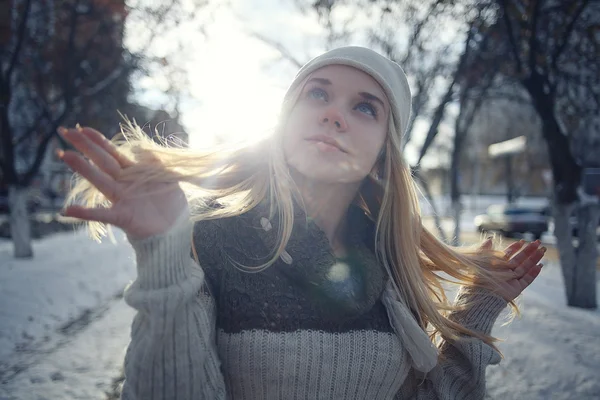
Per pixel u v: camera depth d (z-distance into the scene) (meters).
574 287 8.23
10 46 12.95
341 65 1.40
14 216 12.52
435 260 1.72
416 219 1.67
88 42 12.25
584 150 19.72
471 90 11.30
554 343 5.74
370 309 1.44
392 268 1.60
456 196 15.41
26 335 6.26
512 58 9.38
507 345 5.62
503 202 54.28
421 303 1.59
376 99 1.40
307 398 1.30
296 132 1.36
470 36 9.01
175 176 1.06
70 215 0.97
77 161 0.97
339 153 1.35
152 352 1.05
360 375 1.34
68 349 5.70
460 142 15.01
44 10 12.42
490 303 1.67
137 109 13.75
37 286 8.64
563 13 8.42
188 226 1.08
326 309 1.33
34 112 15.29
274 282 1.32
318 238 1.38
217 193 1.45
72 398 4.34
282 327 1.28
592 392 4.38
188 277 1.09
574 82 9.21
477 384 1.56
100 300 8.57
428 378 1.62
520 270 1.71
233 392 1.31
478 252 1.76
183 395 1.07
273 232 1.35
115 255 14.00
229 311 1.28
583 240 8.26
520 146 24.31
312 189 1.47
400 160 1.52
